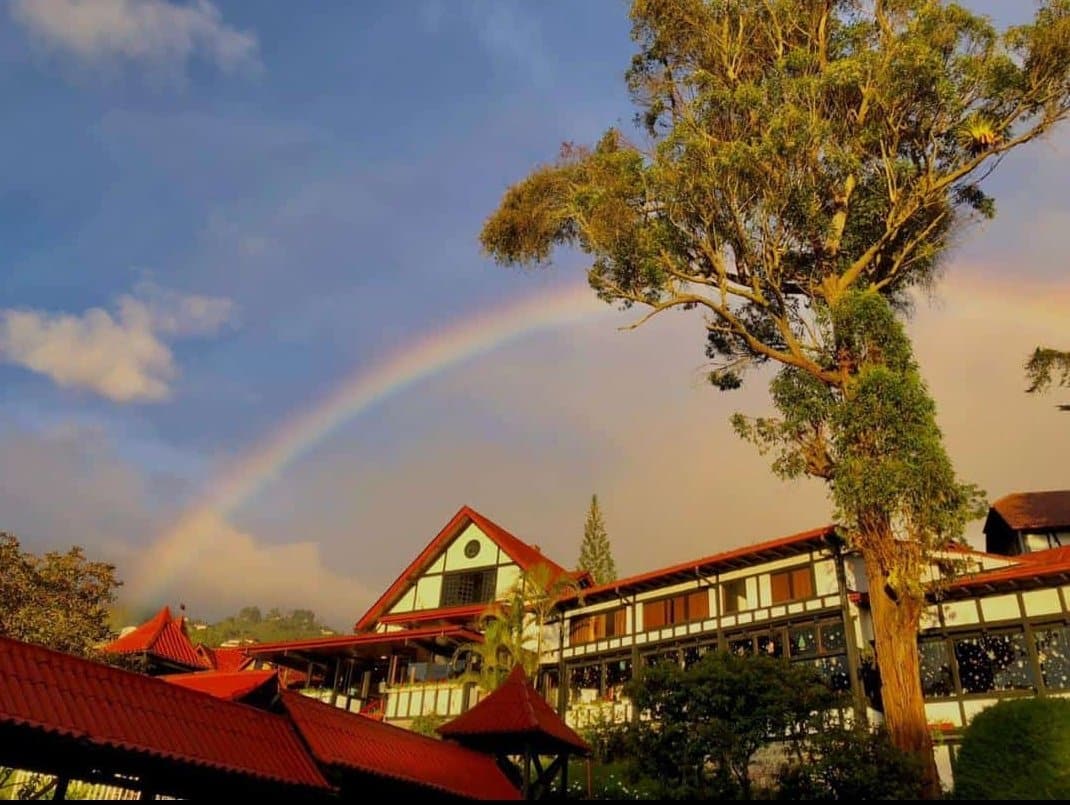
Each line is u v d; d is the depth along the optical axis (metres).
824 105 24.34
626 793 20.14
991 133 23.23
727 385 28.39
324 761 15.38
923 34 23.42
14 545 33.03
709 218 24.94
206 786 14.80
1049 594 25.23
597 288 27.00
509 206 28.12
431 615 40.69
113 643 40.41
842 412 21.03
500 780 18.53
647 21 27.64
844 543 28.53
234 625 107.94
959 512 19.52
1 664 13.02
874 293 22.77
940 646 26.78
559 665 37.00
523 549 42.81
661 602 34.47
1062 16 22.16
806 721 17.95
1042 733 15.59
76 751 13.06
